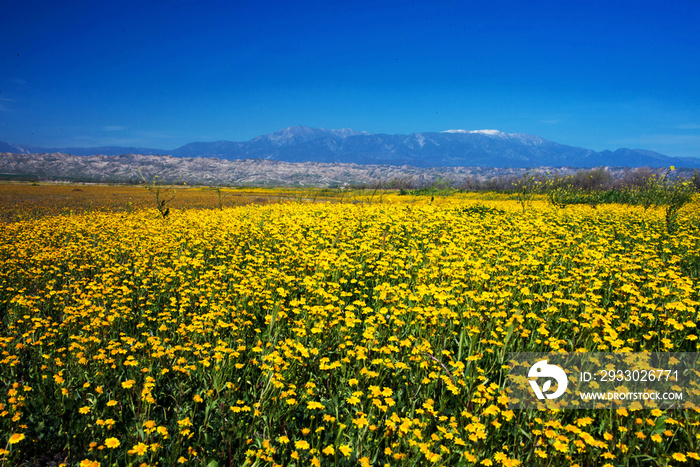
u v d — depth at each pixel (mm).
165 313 6449
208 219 15844
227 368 4816
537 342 5371
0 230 14805
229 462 3814
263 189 64688
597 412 4211
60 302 7465
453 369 4762
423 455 3629
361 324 6160
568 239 10805
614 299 7059
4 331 6465
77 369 4953
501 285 7336
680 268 8938
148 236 12961
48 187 69562
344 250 10320
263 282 7430
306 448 3555
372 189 25953
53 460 4035
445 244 10938
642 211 18750
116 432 4242
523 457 3760
